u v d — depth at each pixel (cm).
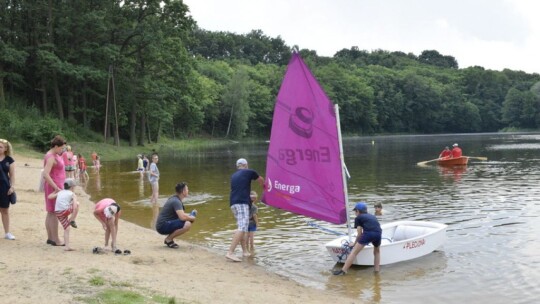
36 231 1216
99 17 5022
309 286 968
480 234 1402
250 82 11069
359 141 8906
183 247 1218
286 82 1155
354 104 12875
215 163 4075
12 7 5125
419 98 14275
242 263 1109
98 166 3259
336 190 1128
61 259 919
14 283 746
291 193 1168
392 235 1312
